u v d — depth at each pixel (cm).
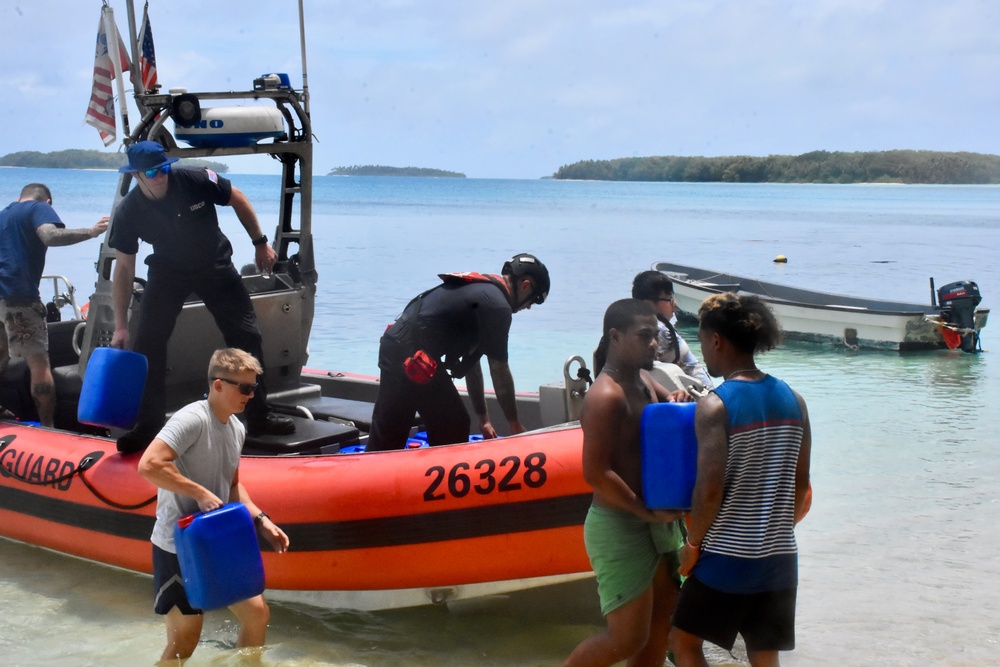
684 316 1680
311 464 473
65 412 646
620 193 13362
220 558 384
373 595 465
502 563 438
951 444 820
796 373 1215
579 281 2155
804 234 4294
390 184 18775
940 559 552
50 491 542
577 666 356
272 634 459
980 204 9438
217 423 402
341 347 1287
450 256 2756
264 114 593
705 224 5238
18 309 615
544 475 428
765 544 317
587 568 435
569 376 477
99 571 550
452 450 452
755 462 315
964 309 1380
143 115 571
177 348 573
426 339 478
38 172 16138
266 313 606
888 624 465
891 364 1284
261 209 5256
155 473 381
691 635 329
